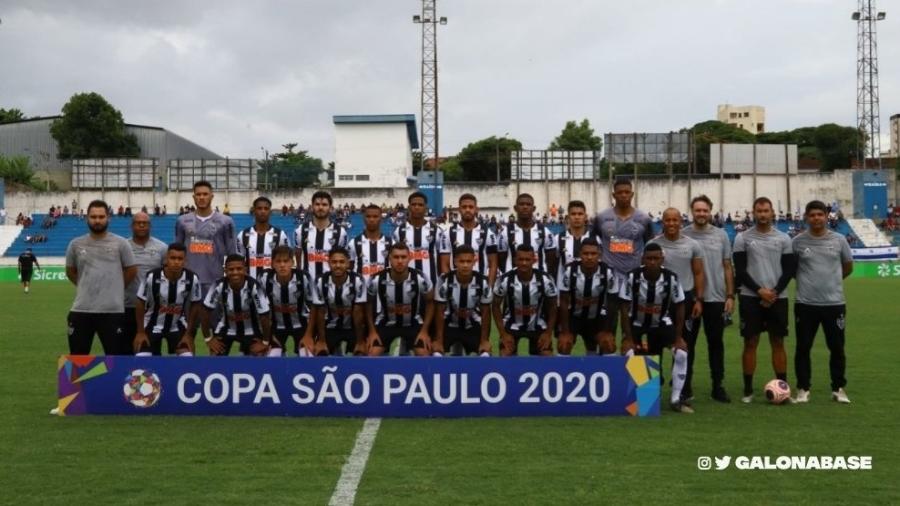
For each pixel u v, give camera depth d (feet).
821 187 167.02
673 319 28.99
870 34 201.98
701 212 30.40
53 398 30.48
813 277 29.73
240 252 36.27
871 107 203.21
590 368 27.12
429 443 23.57
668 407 29.01
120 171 178.50
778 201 165.07
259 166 186.80
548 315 30.60
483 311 30.48
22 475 20.47
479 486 19.62
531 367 27.07
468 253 30.17
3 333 53.11
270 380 27.12
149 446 23.24
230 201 174.40
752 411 28.30
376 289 31.40
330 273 30.99
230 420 26.50
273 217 164.04
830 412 28.14
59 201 174.91
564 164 169.17
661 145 166.30
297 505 18.28
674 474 20.67
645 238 32.53
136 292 31.24
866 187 166.20
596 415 27.17
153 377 27.30
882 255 140.36
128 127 234.58
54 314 66.95
